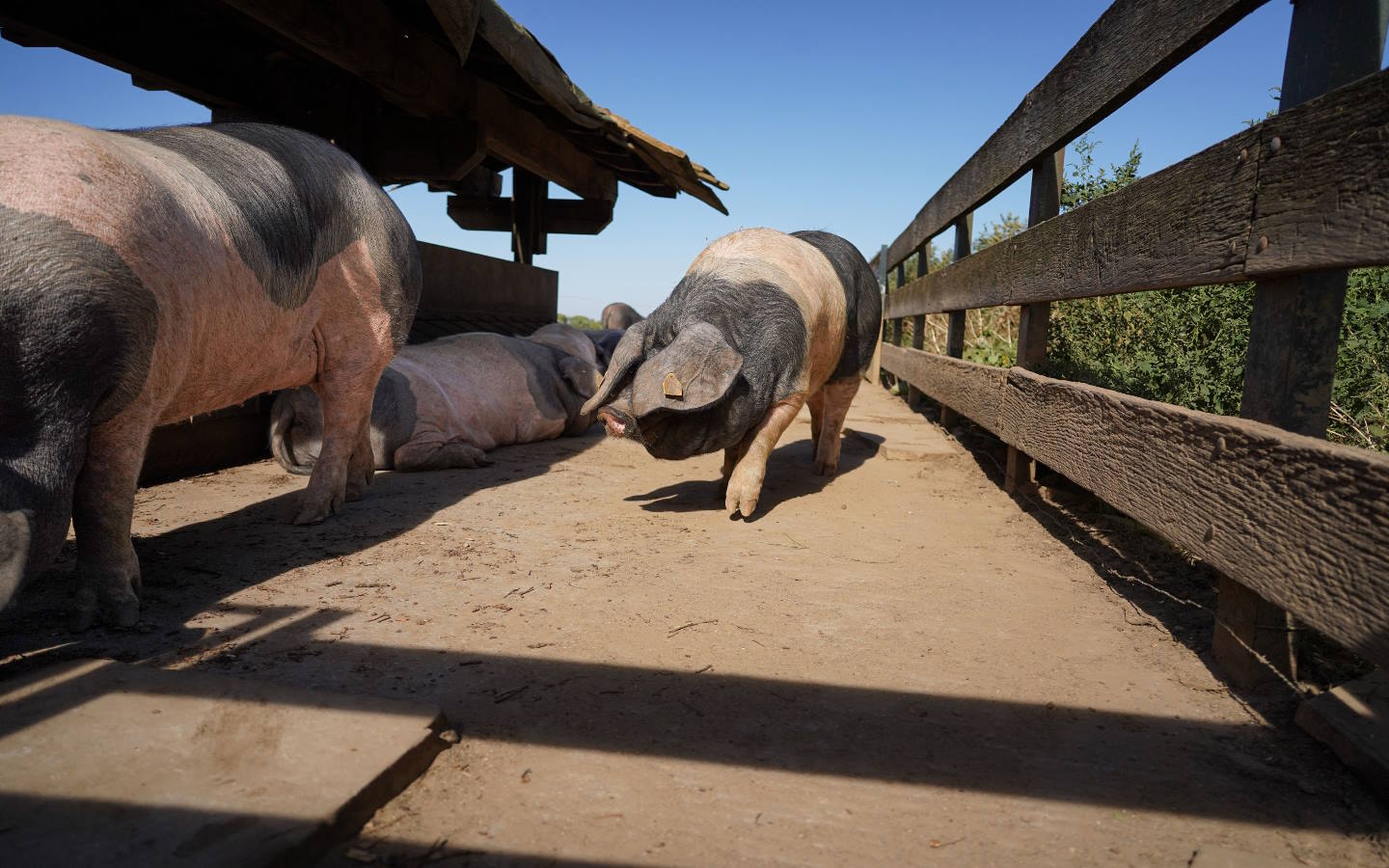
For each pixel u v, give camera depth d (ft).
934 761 8.02
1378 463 7.10
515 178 44.09
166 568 12.72
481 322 34.78
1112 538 15.94
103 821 6.15
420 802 7.07
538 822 6.85
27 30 21.76
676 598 12.22
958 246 28.96
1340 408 14.39
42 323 8.60
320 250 13.91
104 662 8.79
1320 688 9.50
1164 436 11.00
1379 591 7.01
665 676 9.64
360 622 10.92
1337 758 8.14
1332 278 8.96
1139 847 6.79
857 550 15.12
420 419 21.97
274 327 12.94
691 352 14.47
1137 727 8.77
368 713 7.93
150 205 9.89
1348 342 14.99
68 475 9.01
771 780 7.59
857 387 21.67
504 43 19.25
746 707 8.96
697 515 17.37
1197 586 13.16
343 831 6.48
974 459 24.53
